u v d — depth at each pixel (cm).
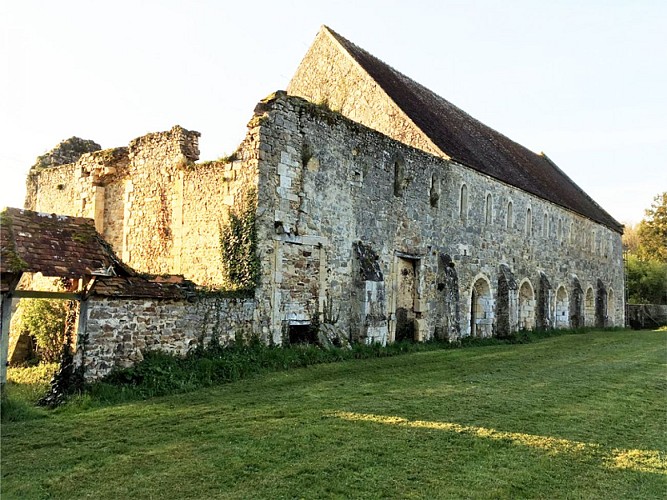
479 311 2428
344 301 1659
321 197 1587
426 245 2053
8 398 888
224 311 1271
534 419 927
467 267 2289
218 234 1446
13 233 938
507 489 631
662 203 6053
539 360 1706
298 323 1497
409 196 1973
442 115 2666
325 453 715
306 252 1532
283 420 859
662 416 998
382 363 1498
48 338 1373
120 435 768
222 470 649
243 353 1282
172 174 1593
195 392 1043
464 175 2294
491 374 1383
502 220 2577
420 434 809
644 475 696
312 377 1238
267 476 637
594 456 758
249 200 1392
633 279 5419
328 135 1623
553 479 670
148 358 1084
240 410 913
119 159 1778
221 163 1469
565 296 3244
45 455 688
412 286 2028
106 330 1020
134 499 574
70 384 970
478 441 788
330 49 2466
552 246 3109
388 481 636
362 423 855
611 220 4259
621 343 2383
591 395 1146
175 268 1545
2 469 642
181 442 741
